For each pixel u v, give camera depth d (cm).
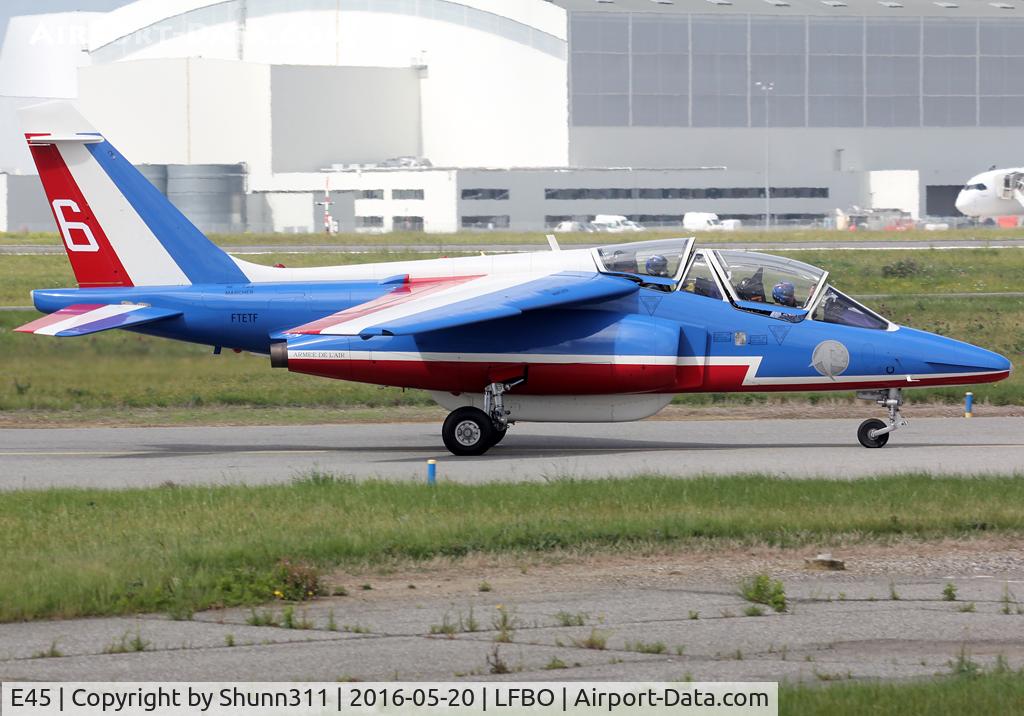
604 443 5212
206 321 5169
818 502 3625
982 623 2616
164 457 4897
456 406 5066
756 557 3177
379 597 2817
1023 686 2112
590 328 4853
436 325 4428
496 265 5169
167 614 2673
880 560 3150
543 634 2538
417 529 3278
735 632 2553
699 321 4881
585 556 3162
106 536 3228
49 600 2661
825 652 2428
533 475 4347
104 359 6950
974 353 4891
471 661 2367
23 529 3297
